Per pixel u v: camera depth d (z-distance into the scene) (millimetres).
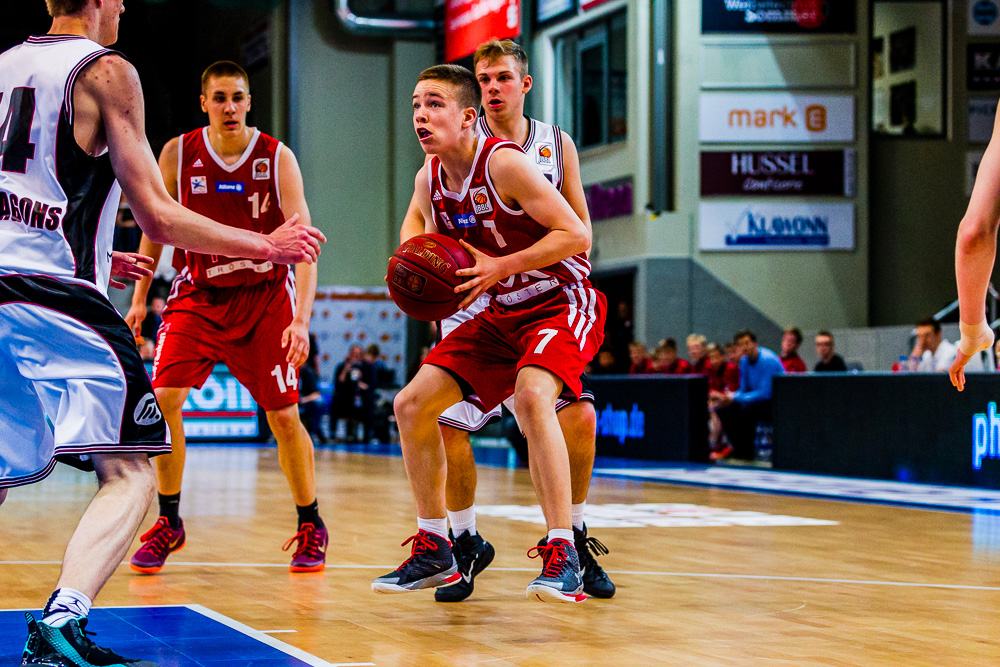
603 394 19859
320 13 31688
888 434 14648
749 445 18500
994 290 21969
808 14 25031
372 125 32219
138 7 33719
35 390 4141
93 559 3902
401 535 8797
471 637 5051
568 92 27719
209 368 7172
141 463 4168
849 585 6562
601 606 5863
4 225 4031
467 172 5539
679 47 24859
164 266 25953
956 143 26250
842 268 25250
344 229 32000
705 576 6855
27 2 30141
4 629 5039
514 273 5191
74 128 4039
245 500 11641
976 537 8945
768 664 4539
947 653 4762
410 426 5578
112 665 3844
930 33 26156
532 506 10930
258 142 7137
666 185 24703
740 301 24953
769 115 25016
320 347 29891
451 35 30469
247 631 5109
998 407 13188
